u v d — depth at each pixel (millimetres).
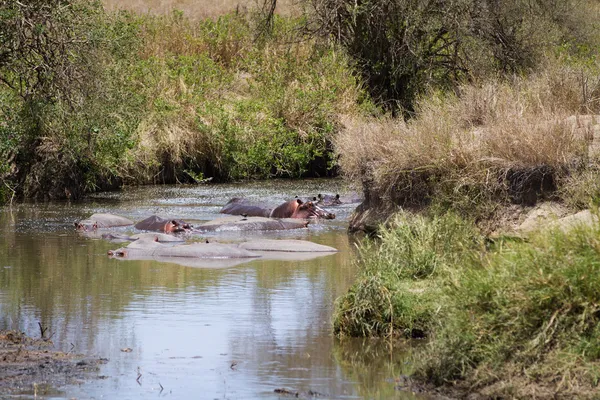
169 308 26094
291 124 73625
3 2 46031
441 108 43906
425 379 19297
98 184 61562
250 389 18891
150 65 73188
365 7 74750
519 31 75750
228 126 70312
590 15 91000
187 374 19922
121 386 19016
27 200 56188
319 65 78375
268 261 34250
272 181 68688
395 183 39250
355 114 73438
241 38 86375
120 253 35625
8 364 20500
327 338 22969
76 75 50500
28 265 33188
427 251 26234
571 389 16922
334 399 18266
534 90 43562
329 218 47781
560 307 18344
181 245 36344
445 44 76250
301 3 81938
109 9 96812
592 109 42000
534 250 19906
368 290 23594
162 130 67750
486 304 19203
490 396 17672
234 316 25156
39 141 57875
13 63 48250
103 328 23797
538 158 34188
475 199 34969
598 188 32500
